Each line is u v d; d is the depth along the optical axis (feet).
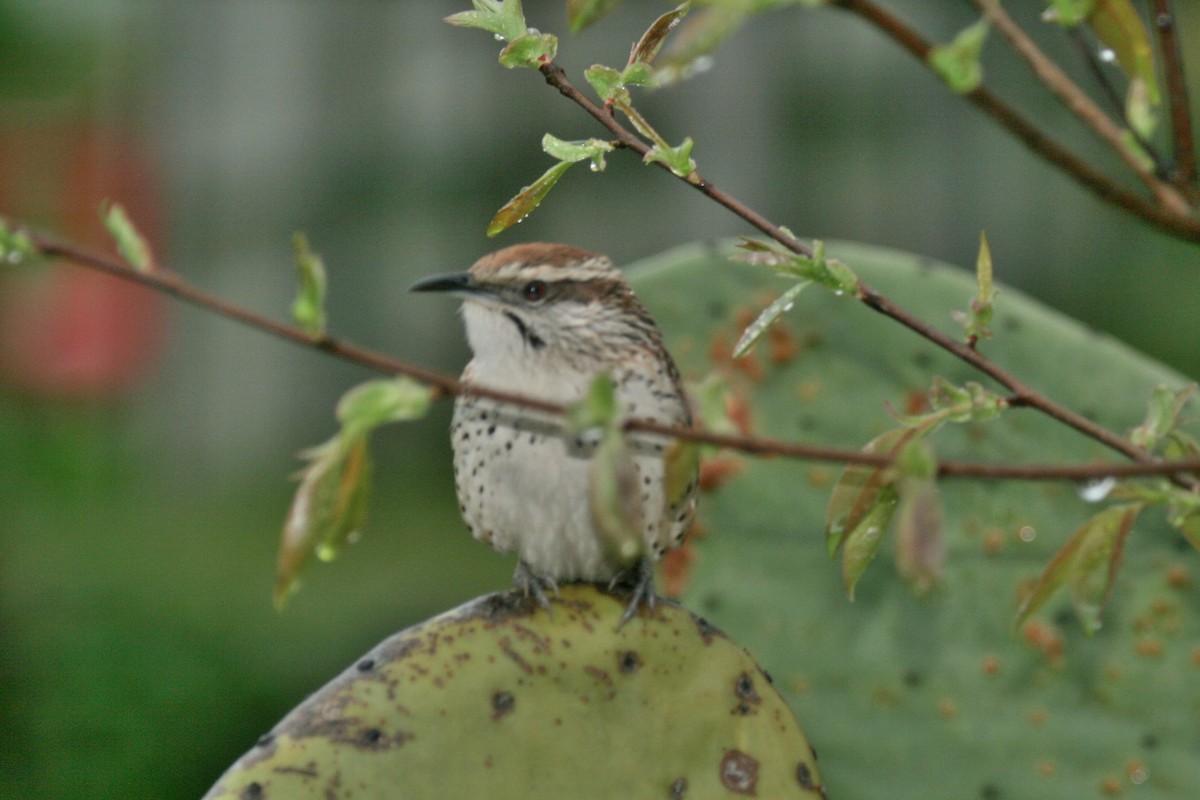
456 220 55.72
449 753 14.46
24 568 35.01
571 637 15.23
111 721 34.01
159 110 55.16
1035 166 49.83
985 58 45.32
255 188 56.95
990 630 22.00
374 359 10.46
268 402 57.11
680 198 53.36
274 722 36.86
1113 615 21.63
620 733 15.15
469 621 15.11
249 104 56.90
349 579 46.65
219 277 57.16
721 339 22.36
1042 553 21.84
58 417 36.65
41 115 37.40
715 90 52.24
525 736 14.78
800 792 15.69
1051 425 21.61
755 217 14.05
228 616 39.09
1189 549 21.42
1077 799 21.72
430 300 56.18
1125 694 21.59
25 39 29.50
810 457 10.80
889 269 22.07
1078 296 47.42
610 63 52.47
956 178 50.98
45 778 33.40
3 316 36.58
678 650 15.57
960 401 13.48
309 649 40.88
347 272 56.59
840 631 22.45
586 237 54.24
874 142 51.55
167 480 53.57
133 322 38.42
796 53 51.85
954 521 22.09
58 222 38.06
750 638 22.65
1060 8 11.78
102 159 39.29
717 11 9.57
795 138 52.06
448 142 55.72
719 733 15.52
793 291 13.76
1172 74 12.34
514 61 13.66
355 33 56.44
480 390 10.57
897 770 22.26
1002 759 21.95
